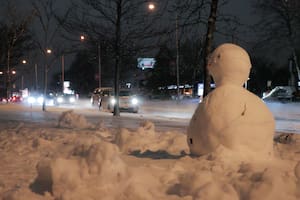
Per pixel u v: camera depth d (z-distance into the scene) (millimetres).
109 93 36844
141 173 6059
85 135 12914
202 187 5383
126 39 27828
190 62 63250
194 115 7875
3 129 15711
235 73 7848
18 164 8727
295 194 5297
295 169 5859
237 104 7406
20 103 55531
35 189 5949
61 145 11109
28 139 12367
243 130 7262
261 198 5137
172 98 68125
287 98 48188
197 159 7207
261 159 7129
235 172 6188
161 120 24031
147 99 68438
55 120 21000
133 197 5461
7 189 6383
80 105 48094
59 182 5656
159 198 5465
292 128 21734
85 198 5379
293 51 47219
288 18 44219
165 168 6762
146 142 9875
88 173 5723
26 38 52469
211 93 7762
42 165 5992
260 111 7453
